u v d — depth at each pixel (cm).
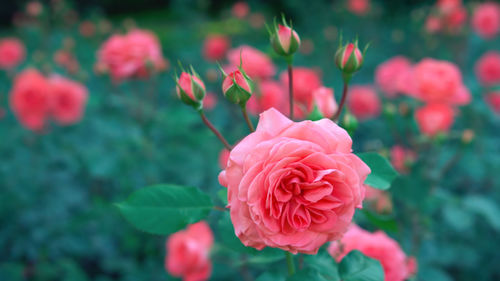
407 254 232
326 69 636
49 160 371
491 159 290
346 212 87
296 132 88
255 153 85
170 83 541
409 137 250
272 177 83
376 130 409
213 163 314
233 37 779
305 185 85
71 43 465
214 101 413
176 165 312
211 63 552
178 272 196
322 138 87
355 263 105
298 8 795
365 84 563
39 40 635
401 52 667
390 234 217
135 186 322
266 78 259
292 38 113
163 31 953
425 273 244
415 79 225
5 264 310
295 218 89
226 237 111
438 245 285
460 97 221
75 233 337
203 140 310
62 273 313
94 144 370
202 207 107
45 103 319
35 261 334
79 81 405
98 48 649
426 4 691
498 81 376
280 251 118
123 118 337
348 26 731
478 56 597
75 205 370
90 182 379
